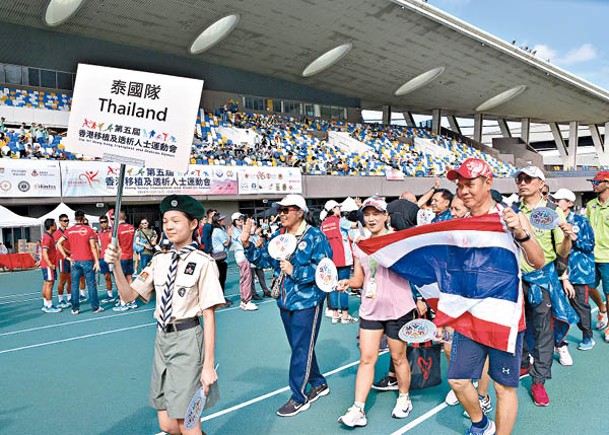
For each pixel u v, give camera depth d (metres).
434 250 3.49
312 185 24.94
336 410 4.21
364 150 31.02
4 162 16.64
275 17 22.42
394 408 4.10
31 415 4.30
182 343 2.89
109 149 2.93
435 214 5.55
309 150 28.80
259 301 9.73
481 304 3.15
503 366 3.11
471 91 34.78
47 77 22.73
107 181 18.48
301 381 4.16
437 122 39.88
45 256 9.27
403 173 29.31
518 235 2.94
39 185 17.16
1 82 21.59
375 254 3.79
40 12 20.52
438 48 27.08
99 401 4.59
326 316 8.02
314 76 30.56
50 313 9.14
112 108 2.94
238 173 22.14
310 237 4.17
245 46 25.34
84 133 2.94
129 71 2.95
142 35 23.42
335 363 5.52
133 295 3.01
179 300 2.89
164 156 2.93
